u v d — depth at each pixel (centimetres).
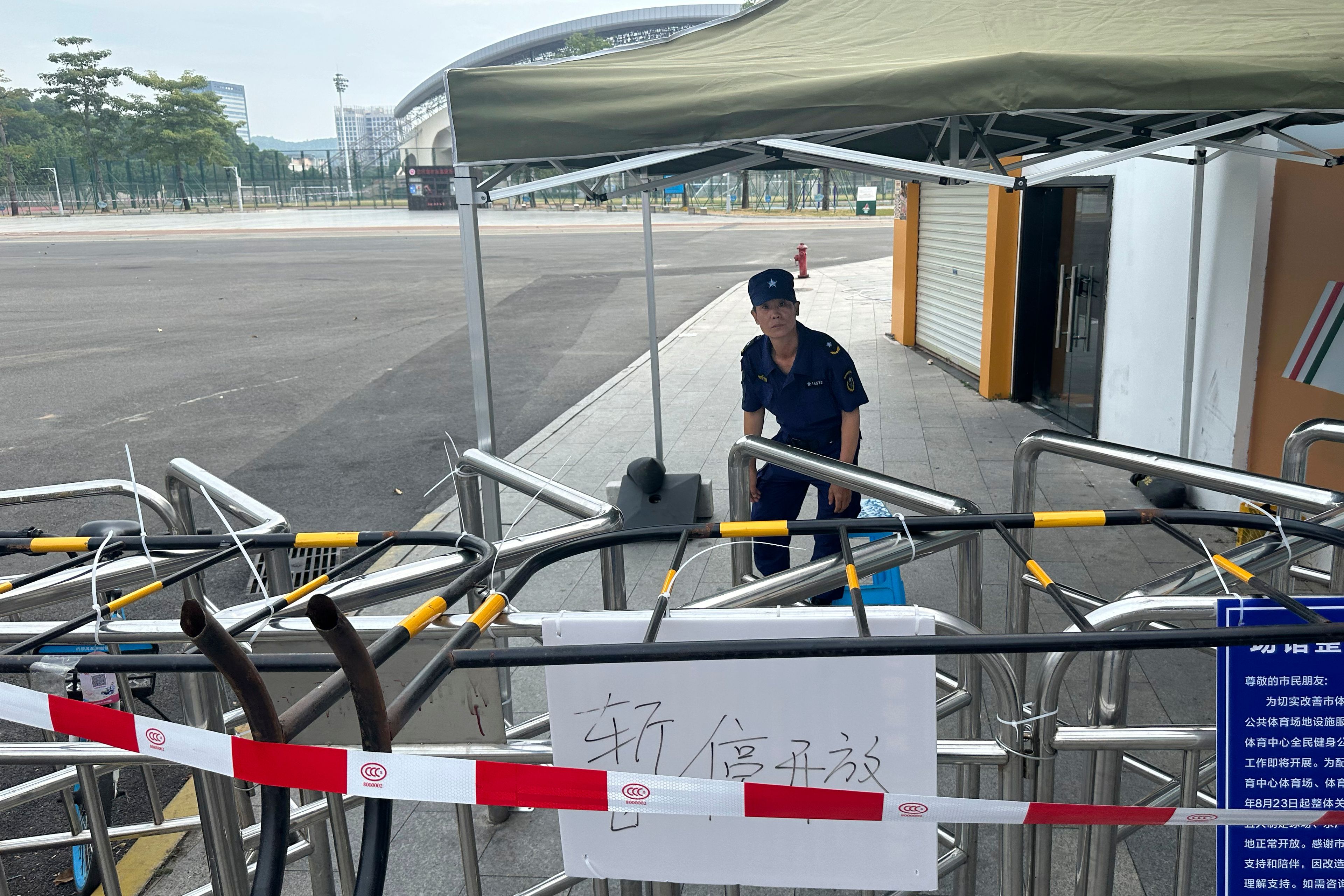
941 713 200
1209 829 304
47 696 145
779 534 195
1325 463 483
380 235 4528
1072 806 157
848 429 426
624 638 176
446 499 740
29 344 1565
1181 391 626
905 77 267
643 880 191
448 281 2452
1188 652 417
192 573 197
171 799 368
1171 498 622
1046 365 923
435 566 201
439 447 892
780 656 141
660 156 291
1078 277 830
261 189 8075
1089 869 197
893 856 181
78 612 530
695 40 396
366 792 125
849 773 177
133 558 219
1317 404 497
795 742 177
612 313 1798
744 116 277
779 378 429
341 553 621
